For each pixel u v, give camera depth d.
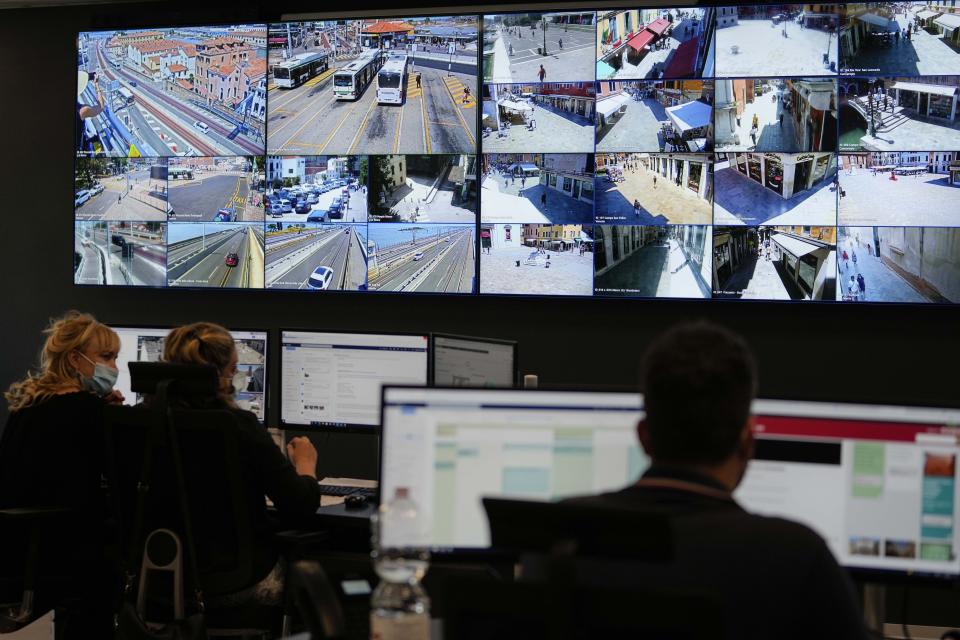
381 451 1.81
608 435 1.81
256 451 2.61
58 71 5.00
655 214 4.23
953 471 1.75
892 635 1.97
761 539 1.16
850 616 1.14
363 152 4.50
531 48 4.32
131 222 4.77
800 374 4.26
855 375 4.22
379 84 4.48
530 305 4.50
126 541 2.62
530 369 4.50
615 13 4.25
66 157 5.01
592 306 4.43
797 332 4.26
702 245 4.19
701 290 4.20
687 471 1.21
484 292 4.39
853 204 4.07
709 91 4.16
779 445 1.80
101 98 4.79
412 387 1.82
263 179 4.61
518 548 1.11
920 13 3.98
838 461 1.79
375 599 1.60
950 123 3.97
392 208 4.48
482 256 4.39
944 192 3.99
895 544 1.77
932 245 4.00
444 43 4.41
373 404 3.35
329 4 4.68
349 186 4.52
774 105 4.11
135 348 3.62
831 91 4.07
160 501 2.54
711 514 1.17
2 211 5.05
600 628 1.02
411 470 1.81
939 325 4.16
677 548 1.14
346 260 4.54
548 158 4.32
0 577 2.87
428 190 4.44
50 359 3.01
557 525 1.07
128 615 2.35
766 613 1.13
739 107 4.14
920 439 1.76
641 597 1.01
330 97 4.53
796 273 4.11
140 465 2.55
